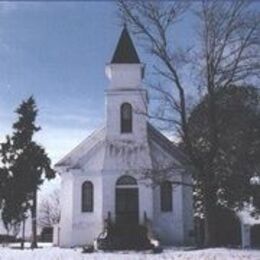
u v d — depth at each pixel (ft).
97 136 160.56
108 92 159.02
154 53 128.47
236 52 127.95
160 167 145.59
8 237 213.66
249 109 131.54
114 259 100.22
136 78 159.53
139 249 132.16
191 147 127.54
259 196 148.15
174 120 161.58
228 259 94.32
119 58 160.35
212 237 126.72
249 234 161.58
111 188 153.07
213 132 126.11
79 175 155.43
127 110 158.20
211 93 126.72
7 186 162.50
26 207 162.50
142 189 152.25
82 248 137.80
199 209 172.55
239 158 134.21
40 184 165.27
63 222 155.22
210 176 127.03
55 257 105.81
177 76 128.77
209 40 127.34
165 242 152.35
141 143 155.43
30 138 165.99
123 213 151.74
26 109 167.32
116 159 154.61
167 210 154.40
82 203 154.71
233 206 154.61
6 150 164.76
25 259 101.71
